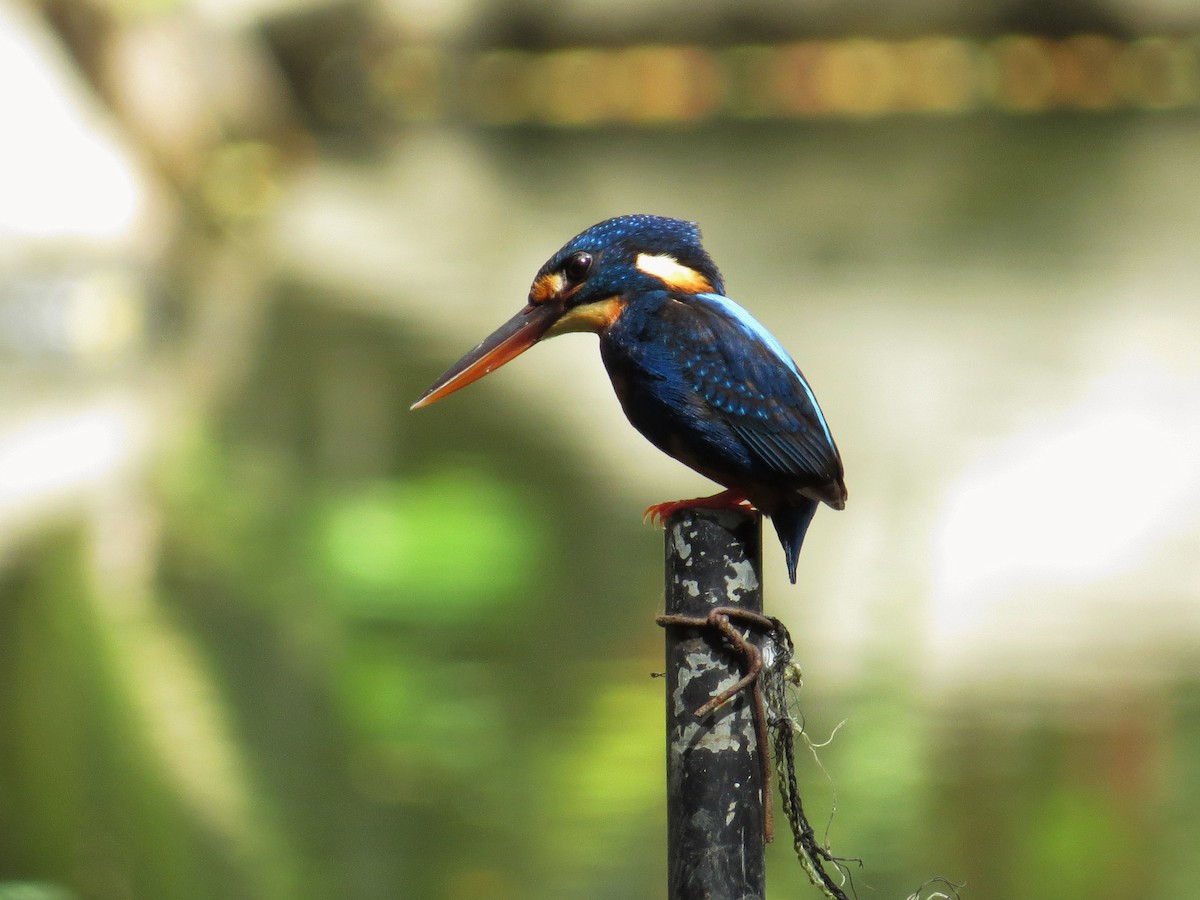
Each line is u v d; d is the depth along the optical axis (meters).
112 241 20.42
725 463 4.15
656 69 46.12
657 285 4.23
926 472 14.07
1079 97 46.31
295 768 8.11
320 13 39.12
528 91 45.72
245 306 21.64
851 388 17.17
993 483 13.74
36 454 14.37
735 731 3.95
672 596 4.01
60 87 21.42
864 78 46.41
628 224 4.28
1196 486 13.49
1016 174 34.38
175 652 9.74
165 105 27.30
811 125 43.91
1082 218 28.73
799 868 7.37
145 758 8.18
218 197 27.86
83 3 25.97
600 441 15.20
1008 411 16.16
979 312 21.11
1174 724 8.68
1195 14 45.97
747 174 34.88
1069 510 13.03
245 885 7.02
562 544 11.85
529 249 26.19
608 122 45.19
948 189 32.41
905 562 11.73
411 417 15.99
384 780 8.01
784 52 46.25
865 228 27.86
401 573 11.33
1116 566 11.71
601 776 8.17
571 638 10.12
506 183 33.56
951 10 45.97
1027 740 8.53
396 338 19.61
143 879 7.07
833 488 4.16
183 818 7.61
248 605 10.45
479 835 7.52
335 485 13.28
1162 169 34.72
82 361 18.73
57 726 8.58
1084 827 7.57
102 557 11.48
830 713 8.91
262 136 31.75
